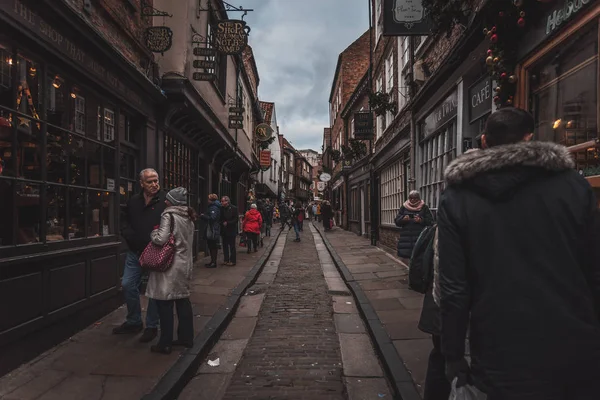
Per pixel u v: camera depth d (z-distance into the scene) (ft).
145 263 13.66
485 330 5.60
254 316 20.20
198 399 11.80
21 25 12.51
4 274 12.09
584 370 5.24
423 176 31.42
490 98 18.58
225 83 41.83
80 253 16.11
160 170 25.16
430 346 14.78
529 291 5.41
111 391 11.29
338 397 12.00
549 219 5.52
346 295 24.39
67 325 15.35
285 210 83.76
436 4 18.28
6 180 12.52
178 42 25.89
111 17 18.95
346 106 73.51
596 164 11.76
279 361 14.61
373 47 55.11
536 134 15.47
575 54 13.03
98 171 18.28
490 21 16.78
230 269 31.07
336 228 87.30
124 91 20.03
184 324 14.48
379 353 14.82
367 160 57.62
